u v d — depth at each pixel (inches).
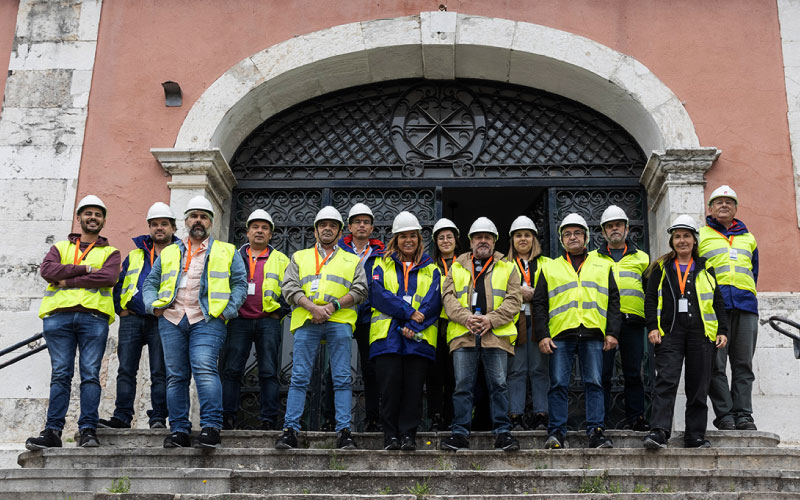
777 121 332.2
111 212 331.0
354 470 230.5
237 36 351.9
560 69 346.9
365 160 359.3
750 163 327.3
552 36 346.0
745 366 272.8
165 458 236.7
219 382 247.3
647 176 339.3
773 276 314.0
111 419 265.7
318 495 207.3
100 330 255.9
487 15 351.6
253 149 362.9
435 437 260.4
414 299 256.8
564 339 255.6
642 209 347.9
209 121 339.3
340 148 361.4
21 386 309.4
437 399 281.1
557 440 246.8
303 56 347.3
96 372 253.1
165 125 340.8
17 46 350.6
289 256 348.8
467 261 265.4
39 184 333.4
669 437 247.6
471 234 265.1
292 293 255.4
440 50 348.5
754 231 319.6
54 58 349.1
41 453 237.8
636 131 350.9
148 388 304.8
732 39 343.0
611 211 281.6
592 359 255.1
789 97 334.3
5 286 321.1
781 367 303.6
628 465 237.8
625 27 346.9
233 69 346.0
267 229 289.1
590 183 351.3
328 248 265.4
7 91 344.5
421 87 368.2
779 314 308.3
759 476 221.6
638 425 273.1
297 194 355.9
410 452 239.9
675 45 343.9
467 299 257.6
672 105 335.3
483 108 365.1
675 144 329.4
